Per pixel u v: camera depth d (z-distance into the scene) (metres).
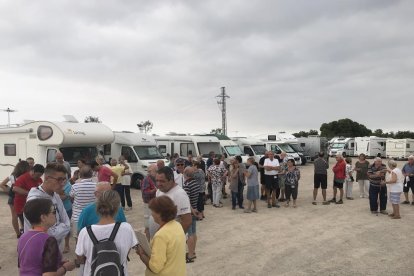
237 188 12.40
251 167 11.80
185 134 22.58
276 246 8.11
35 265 3.07
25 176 6.75
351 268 6.73
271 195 13.12
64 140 13.56
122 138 17.86
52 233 4.19
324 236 8.97
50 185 4.54
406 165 13.91
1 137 15.31
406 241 8.52
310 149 34.44
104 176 8.88
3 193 16.39
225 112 49.84
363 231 9.47
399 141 42.22
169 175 5.08
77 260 3.24
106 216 3.33
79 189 6.20
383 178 11.52
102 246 3.09
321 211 12.11
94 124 15.35
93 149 14.91
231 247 8.03
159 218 3.61
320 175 13.27
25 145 14.51
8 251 7.61
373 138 44.19
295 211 12.12
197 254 7.54
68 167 10.41
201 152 19.97
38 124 14.12
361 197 15.12
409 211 12.23
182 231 3.67
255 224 10.22
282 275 6.38
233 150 22.77
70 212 7.06
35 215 3.21
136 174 17.28
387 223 10.38
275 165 12.66
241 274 6.42
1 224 10.13
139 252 3.48
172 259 3.50
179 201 5.04
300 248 7.96
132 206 12.77
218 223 10.34
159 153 18.38
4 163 15.21
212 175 12.90
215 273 6.46
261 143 27.11
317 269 6.68
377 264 6.95
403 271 6.59
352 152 46.03
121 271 3.14
